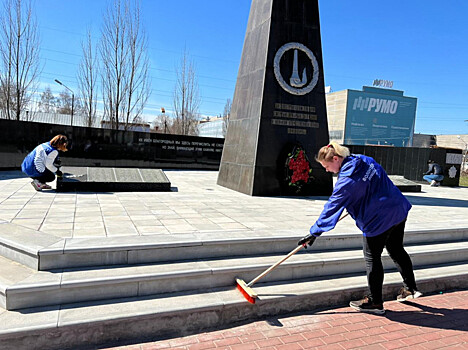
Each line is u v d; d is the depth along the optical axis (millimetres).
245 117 8367
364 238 3287
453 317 3396
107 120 20953
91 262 3236
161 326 2879
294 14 7988
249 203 6551
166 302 3012
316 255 3977
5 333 2447
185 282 3254
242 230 4250
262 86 7738
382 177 3102
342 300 3566
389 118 54219
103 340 2713
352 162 3043
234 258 3713
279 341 2863
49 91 33656
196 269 3307
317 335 2971
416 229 4766
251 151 7836
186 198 6820
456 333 3084
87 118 22672
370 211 3059
